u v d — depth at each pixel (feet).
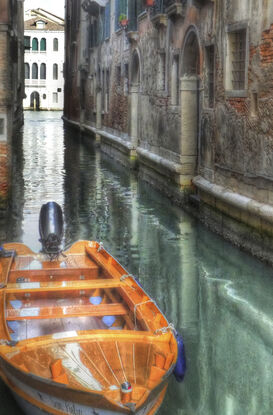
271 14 30.01
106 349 17.11
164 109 53.11
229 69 36.50
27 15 227.20
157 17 52.49
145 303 19.71
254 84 32.35
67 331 19.49
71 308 20.29
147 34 60.18
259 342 23.15
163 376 15.14
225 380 20.02
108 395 14.52
